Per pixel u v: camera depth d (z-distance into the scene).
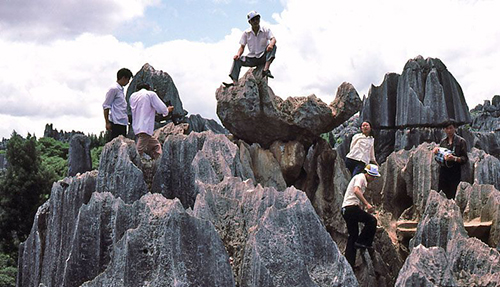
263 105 14.77
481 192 12.39
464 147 12.88
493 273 8.25
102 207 9.41
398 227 13.80
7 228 31.75
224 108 15.15
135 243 7.57
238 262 9.00
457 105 21.23
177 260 7.38
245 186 10.26
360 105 15.09
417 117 21.09
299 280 7.61
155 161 12.95
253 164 14.78
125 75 13.59
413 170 14.66
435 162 14.28
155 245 7.51
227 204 9.73
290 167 14.70
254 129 15.17
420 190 14.37
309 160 15.15
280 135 15.10
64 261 11.83
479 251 8.55
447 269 7.59
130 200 11.52
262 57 14.91
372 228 10.20
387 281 11.43
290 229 8.19
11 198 32.00
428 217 11.19
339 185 14.16
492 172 14.43
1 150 57.81
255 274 7.66
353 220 10.25
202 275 7.48
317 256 8.22
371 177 10.37
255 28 14.83
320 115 14.81
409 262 7.75
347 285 7.91
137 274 7.38
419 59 21.70
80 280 9.14
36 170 33.28
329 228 13.95
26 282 13.23
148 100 13.13
